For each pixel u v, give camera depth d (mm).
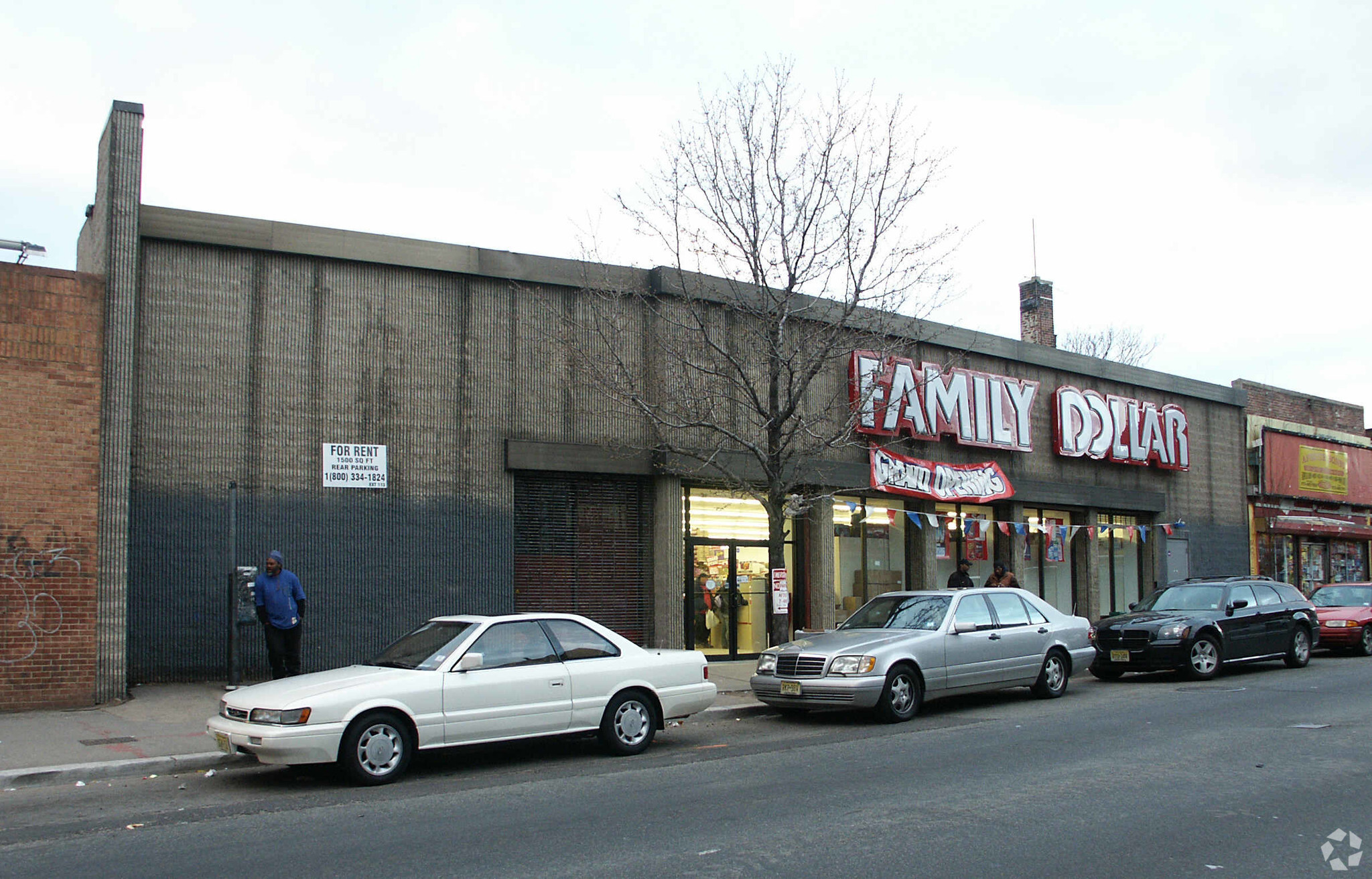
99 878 6148
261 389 14484
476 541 15680
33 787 8852
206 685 13594
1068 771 8938
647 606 17141
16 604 11992
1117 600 25672
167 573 13695
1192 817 7270
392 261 15375
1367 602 21781
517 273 16297
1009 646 13688
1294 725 11344
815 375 16859
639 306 17312
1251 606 17531
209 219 14273
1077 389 24422
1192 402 27984
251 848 6773
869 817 7371
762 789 8414
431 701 9070
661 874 6051
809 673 12383
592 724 9984
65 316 12539
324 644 14523
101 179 13688
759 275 15398
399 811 7793
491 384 16031
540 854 6516
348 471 14883
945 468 20875
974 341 22125
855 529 20438
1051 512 24484
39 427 12258
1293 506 30969
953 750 10203
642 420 17141
